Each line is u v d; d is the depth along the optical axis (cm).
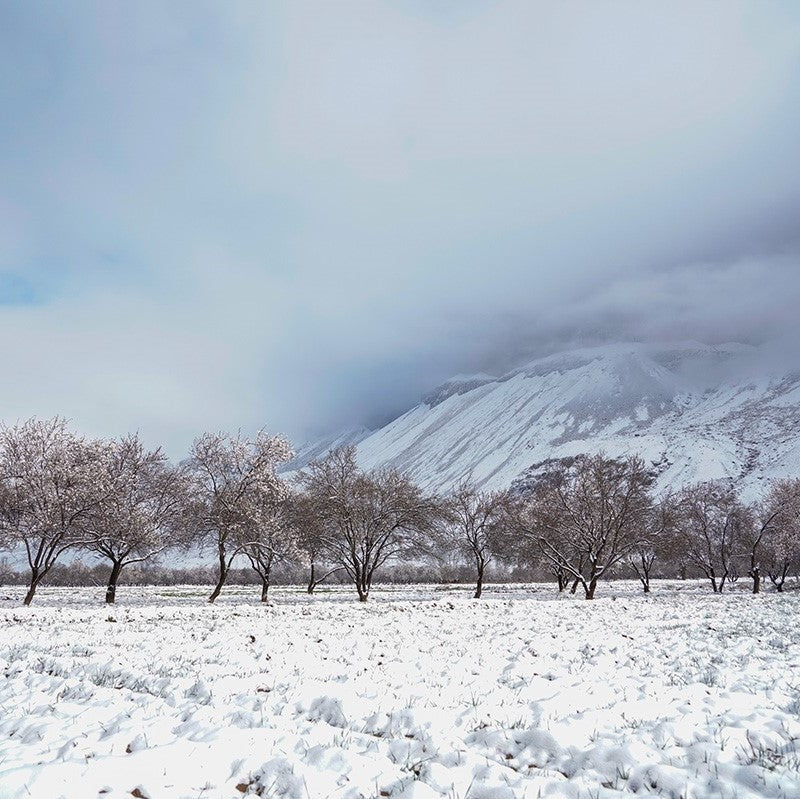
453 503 5622
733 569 7056
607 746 719
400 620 2430
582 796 603
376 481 4962
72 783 595
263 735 745
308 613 2831
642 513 5072
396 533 4859
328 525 4650
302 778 619
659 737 762
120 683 1097
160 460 4303
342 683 1066
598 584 7544
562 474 5691
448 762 693
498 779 644
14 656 1454
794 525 6028
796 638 1703
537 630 1998
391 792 603
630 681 1090
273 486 4381
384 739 762
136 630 2064
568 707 905
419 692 1005
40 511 3559
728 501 6912
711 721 829
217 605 3538
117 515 3822
